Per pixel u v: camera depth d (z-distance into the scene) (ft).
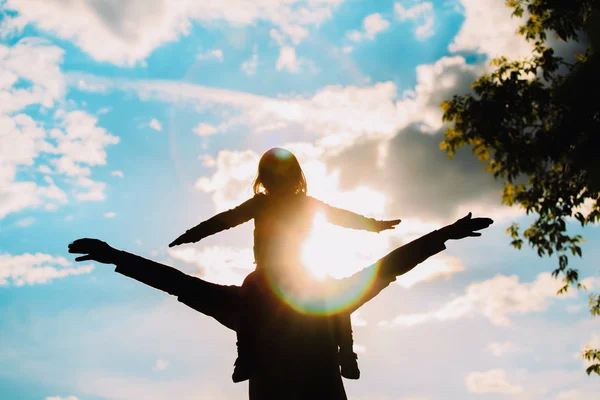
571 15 37.45
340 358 10.28
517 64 40.86
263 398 9.78
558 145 36.88
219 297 10.37
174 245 10.78
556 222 39.50
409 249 10.32
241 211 11.04
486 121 38.96
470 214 10.47
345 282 10.46
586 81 35.58
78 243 10.36
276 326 10.08
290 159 11.30
